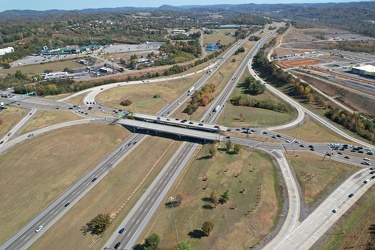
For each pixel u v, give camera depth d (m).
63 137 173.12
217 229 105.00
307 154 150.88
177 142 174.50
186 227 107.38
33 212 119.19
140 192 129.88
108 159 157.00
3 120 194.62
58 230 110.00
